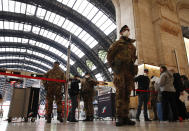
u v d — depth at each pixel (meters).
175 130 1.29
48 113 3.70
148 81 4.48
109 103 5.98
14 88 5.09
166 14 8.52
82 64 36.44
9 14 26.84
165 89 3.60
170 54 7.76
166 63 7.36
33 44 40.03
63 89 4.09
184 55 8.46
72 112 4.63
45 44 38.06
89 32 27.09
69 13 25.42
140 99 4.29
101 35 26.19
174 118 3.47
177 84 3.97
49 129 1.65
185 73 7.94
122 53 2.38
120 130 1.42
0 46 37.38
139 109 4.24
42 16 28.12
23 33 33.22
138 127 1.75
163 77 3.64
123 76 2.32
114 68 2.41
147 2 8.76
